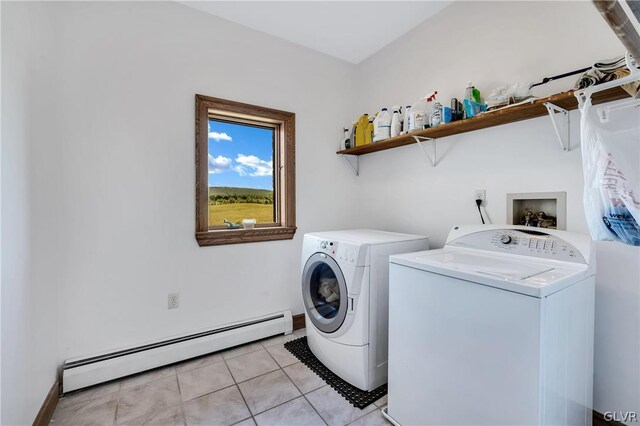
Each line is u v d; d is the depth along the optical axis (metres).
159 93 1.99
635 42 0.69
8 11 1.21
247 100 2.32
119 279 1.88
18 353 1.24
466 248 1.61
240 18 2.22
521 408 1.00
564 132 1.52
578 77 1.44
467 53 1.97
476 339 1.12
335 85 2.82
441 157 2.15
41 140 1.52
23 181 1.33
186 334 2.08
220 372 1.91
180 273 2.08
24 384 1.29
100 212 1.81
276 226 2.58
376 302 1.73
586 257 1.23
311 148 2.67
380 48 2.65
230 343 2.19
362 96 2.88
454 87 2.05
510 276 1.09
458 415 1.18
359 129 2.57
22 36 1.34
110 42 1.83
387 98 2.60
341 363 1.81
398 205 2.50
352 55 2.78
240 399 1.65
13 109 1.24
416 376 1.35
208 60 2.16
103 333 1.83
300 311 2.63
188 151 2.10
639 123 1.08
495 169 1.83
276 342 2.33
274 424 1.47
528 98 1.47
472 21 1.94
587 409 1.29
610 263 1.38
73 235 1.73
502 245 1.48
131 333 1.92
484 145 1.88
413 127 2.04
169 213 2.04
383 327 1.77
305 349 2.20
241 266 2.33
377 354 1.75
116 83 1.85
